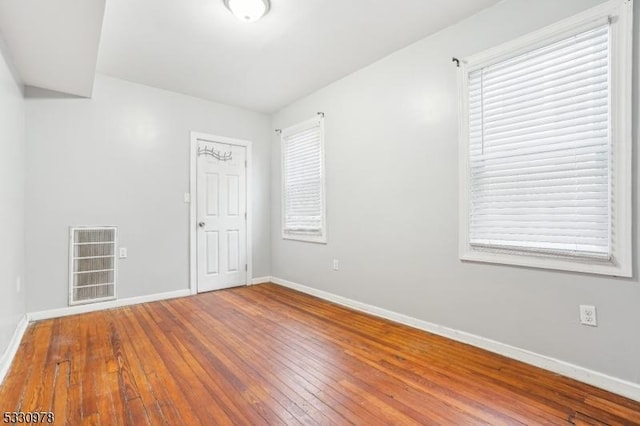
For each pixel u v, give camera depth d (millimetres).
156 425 1562
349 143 3512
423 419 1598
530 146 2184
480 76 2432
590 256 1899
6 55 2357
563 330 2021
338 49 2965
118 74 3443
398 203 3006
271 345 2494
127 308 3473
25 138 3020
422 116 2803
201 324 2967
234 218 4461
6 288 2289
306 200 4172
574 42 1980
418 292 2848
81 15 2006
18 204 2760
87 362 2199
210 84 3732
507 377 1992
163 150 3863
